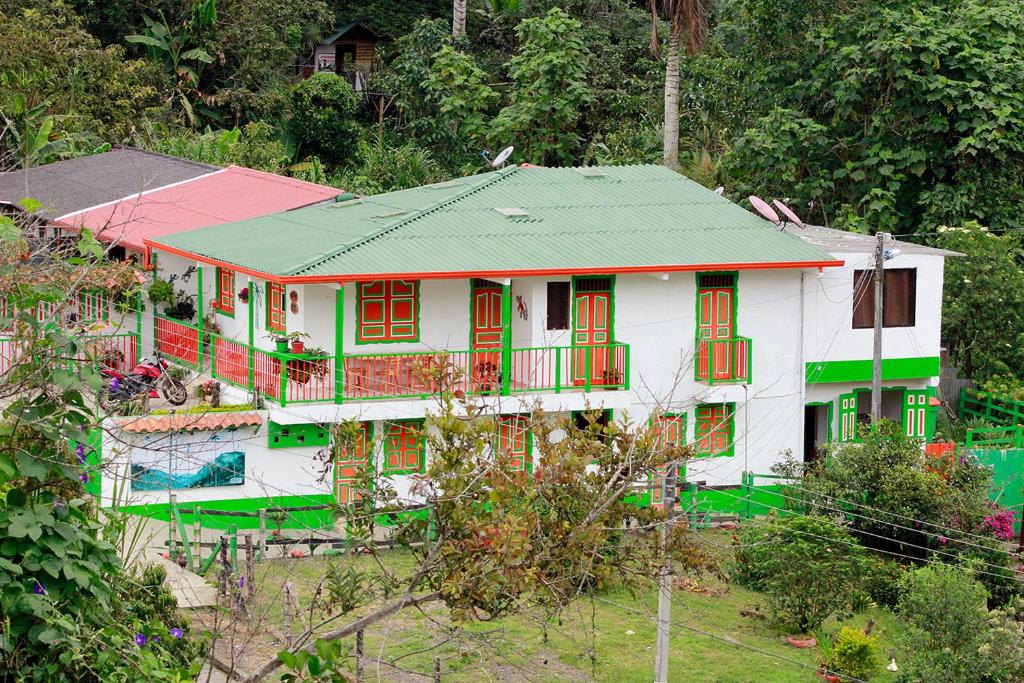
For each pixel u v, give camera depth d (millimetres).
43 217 16484
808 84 47562
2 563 12281
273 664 13594
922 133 46031
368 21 66938
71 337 13094
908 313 36250
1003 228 45875
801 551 27688
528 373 32094
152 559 26297
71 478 12789
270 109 58875
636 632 27047
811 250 34438
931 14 46594
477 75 57219
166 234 35719
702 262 33031
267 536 28953
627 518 16062
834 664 25656
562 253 32562
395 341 32031
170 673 13297
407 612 26109
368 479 15914
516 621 26719
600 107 58250
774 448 34812
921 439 33688
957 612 25328
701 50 56000
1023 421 39375
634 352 33188
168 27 58875
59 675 12375
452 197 35438
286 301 31531
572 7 62438
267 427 29766
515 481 14758
